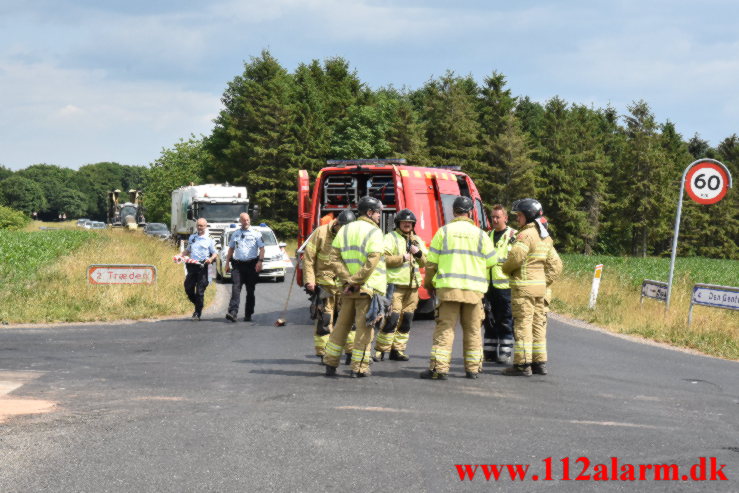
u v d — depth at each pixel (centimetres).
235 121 8000
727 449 558
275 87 7838
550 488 463
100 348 1000
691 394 774
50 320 1301
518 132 8156
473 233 818
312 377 807
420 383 786
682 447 561
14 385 733
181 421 600
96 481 457
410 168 1323
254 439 551
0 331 1166
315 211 1373
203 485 453
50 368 834
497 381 813
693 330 1290
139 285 1617
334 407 658
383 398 701
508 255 848
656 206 8500
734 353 1116
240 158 7862
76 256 2531
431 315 1488
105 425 584
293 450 525
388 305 819
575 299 1800
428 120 8300
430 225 1325
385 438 560
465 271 810
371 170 1326
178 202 3775
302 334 1195
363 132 7669
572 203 8112
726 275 3123
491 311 969
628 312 1526
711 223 9681
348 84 9075
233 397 693
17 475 466
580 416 652
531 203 856
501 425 610
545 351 869
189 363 888
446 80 8112
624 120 8838
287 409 647
